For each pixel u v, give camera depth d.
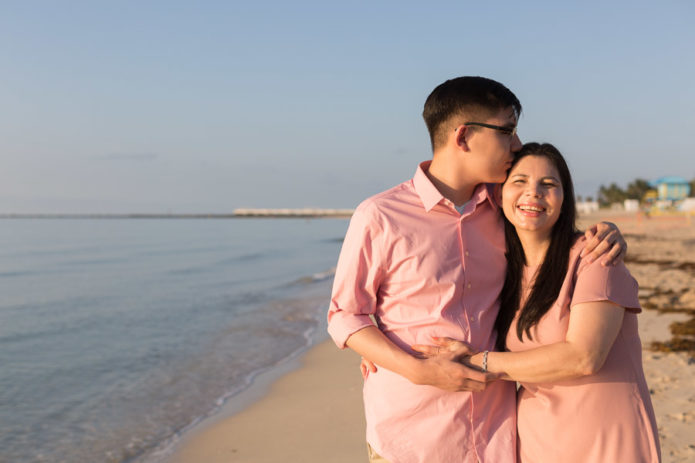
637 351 2.00
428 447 2.02
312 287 17.94
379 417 2.09
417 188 2.10
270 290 17.55
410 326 2.07
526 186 2.03
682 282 11.92
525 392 2.11
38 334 11.20
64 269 27.88
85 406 6.43
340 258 2.17
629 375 1.95
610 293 1.86
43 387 7.27
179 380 7.42
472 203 2.13
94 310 14.42
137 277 23.30
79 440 5.37
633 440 1.90
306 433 5.04
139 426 5.71
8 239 63.41
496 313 2.15
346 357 8.05
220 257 35.00
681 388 4.94
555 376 1.87
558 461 1.97
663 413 4.36
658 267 15.20
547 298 2.00
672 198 51.25
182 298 16.23
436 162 2.17
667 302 9.48
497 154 2.04
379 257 2.08
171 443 5.18
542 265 2.06
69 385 7.36
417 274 2.04
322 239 59.56
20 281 22.44
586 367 1.84
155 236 71.00
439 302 2.05
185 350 9.25
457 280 2.05
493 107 2.01
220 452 4.80
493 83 2.05
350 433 4.95
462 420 2.02
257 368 7.86
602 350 1.84
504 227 2.20
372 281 2.11
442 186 2.15
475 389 1.93
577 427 1.95
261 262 30.50
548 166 2.03
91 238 66.25
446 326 2.04
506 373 1.91
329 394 6.22
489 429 2.07
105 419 5.96
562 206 2.06
